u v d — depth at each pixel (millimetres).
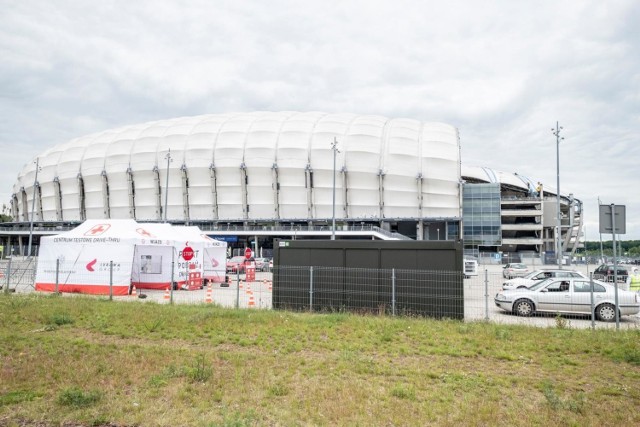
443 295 14930
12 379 7770
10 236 90812
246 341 10852
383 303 15539
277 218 78875
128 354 9523
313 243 16703
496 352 9984
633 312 16531
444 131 85438
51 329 12227
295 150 79188
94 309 15336
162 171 82375
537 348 10406
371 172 79250
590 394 7465
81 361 8875
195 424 5973
